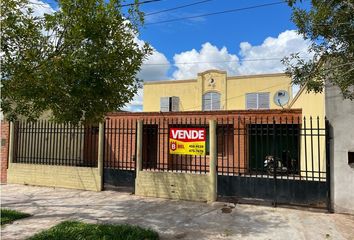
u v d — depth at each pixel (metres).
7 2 6.00
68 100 6.34
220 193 9.38
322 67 5.88
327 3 5.32
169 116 17.91
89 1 6.16
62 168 11.59
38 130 12.45
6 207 8.84
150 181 10.15
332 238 6.34
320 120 9.41
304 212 8.20
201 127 10.41
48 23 6.16
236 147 16.34
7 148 12.67
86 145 12.84
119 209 8.62
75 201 9.54
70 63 5.80
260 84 27.95
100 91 6.29
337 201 8.05
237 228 6.98
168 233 6.65
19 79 6.14
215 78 29.48
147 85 31.86
